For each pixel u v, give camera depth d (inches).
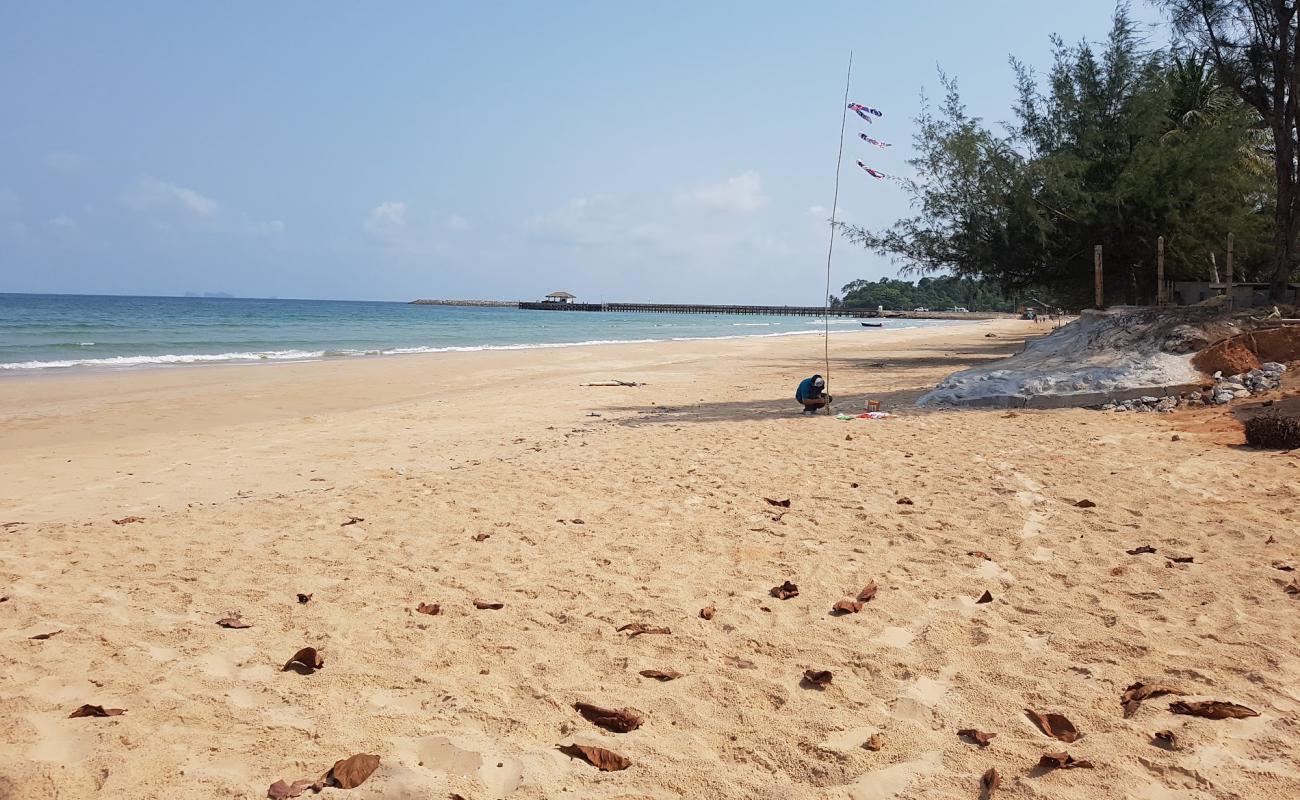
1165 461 304.7
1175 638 153.6
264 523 254.5
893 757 115.6
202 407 599.5
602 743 119.6
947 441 367.9
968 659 148.3
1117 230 947.3
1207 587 179.0
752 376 839.1
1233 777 108.8
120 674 140.5
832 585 189.8
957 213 1002.1
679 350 1379.2
